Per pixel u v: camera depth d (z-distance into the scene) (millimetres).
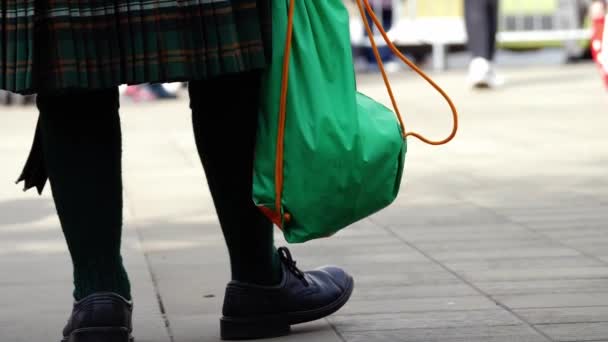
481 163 15367
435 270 8805
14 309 7730
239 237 6629
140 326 7152
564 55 38719
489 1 28203
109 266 6305
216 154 6395
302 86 5980
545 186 13227
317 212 5949
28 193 13438
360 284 8344
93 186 6160
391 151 6066
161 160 16422
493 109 23109
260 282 6742
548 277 8477
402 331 6922
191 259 9391
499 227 10703
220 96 6270
